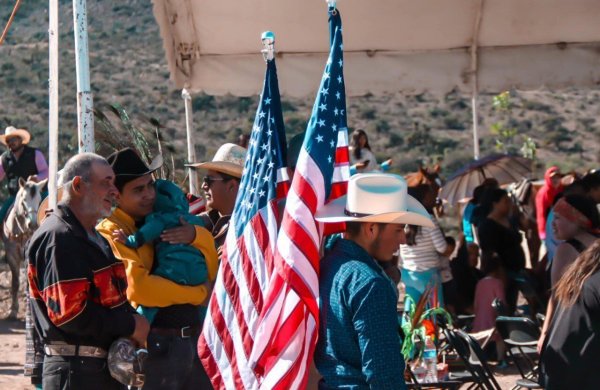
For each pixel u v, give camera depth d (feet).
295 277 12.99
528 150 95.35
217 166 19.69
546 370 16.44
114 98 120.37
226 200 19.93
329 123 14.10
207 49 35.88
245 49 36.14
